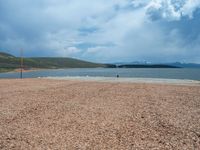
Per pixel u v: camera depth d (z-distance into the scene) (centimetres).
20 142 872
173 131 1019
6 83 3588
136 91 2506
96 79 4819
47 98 1975
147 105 1655
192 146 833
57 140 895
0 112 1395
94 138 921
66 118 1252
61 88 2814
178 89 2717
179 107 1580
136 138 923
